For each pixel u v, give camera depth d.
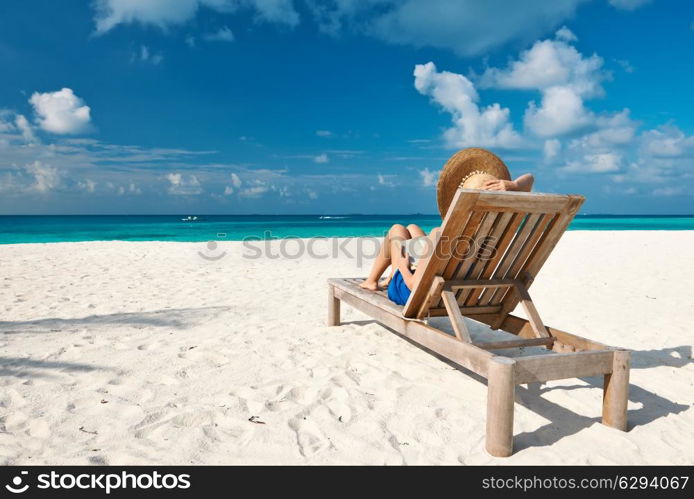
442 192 3.60
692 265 9.52
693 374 3.66
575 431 2.73
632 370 3.75
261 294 6.76
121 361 3.78
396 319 3.66
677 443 2.61
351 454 2.45
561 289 7.16
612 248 12.90
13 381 3.31
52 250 12.59
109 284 7.39
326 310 5.79
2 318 5.14
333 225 45.12
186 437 2.59
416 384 3.39
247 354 4.02
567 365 2.60
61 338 4.40
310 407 2.98
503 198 2.88
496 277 3.52
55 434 2.59
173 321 5.12
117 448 2.46
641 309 5.82
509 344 3.12
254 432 2.65
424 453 2.47
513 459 2.43
